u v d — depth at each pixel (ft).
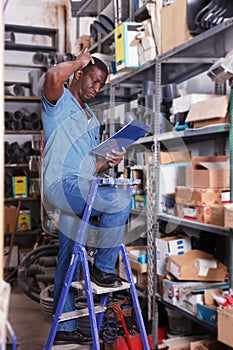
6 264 15.40
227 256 9.20
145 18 10.83
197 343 7.70
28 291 12.54
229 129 7.18
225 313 6.51
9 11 17.87
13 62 18.07
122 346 7.98
